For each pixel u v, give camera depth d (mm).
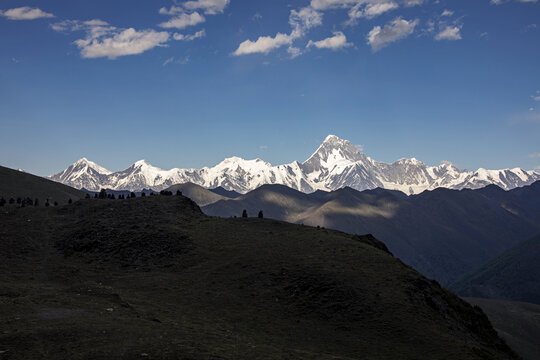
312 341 48719
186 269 69812
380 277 64562
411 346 48781
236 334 46156
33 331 34938
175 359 31938
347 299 57562
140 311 47844
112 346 33250
